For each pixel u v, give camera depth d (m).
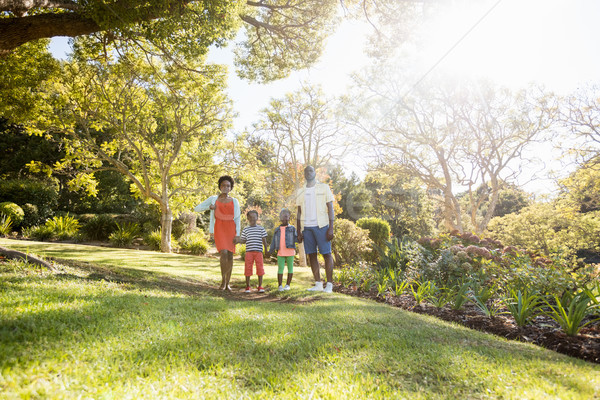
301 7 10.59
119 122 17.05
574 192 22.78
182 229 22.50
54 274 4.26
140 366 1.76
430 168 23.73
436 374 1.96
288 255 6.75
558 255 5.30
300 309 3.91
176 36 7.34
